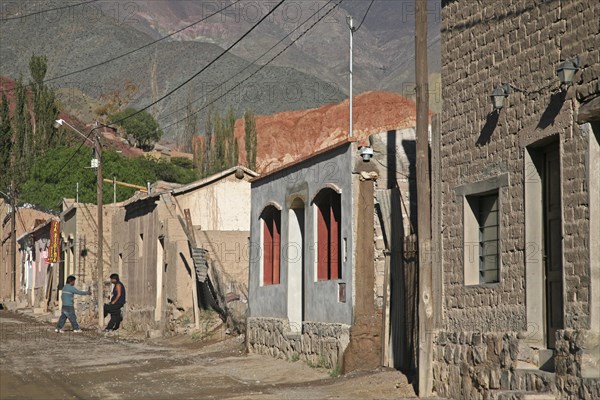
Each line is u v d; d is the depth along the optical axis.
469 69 16.67
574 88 13.52
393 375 18.39
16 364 23.73
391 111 114.69
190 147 123.19
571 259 13.52
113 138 121.81
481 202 16.66
